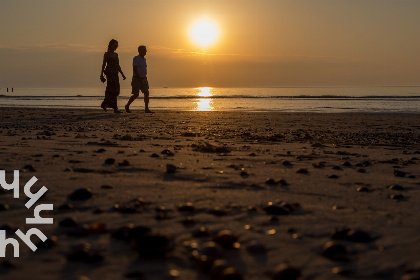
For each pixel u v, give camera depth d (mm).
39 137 9531
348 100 37438
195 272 2365
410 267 2436
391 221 3418
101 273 2340
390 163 6863
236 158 6848
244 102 35156
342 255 2629
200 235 2965
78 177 4969
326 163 6617
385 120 16984
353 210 3777
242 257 2615
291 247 2795
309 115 19375
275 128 13641
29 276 2301
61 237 2939
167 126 13672
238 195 4277
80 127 12875
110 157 6609
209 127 13594
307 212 3695
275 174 5500
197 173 5395
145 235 2725
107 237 2938
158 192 4328
